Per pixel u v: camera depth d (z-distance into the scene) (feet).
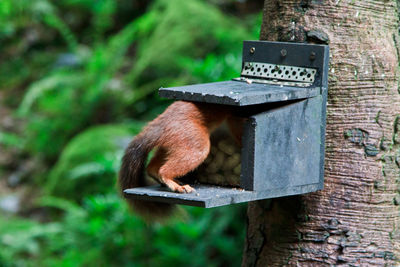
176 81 44.88
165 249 36.01
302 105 18.19
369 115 19.08
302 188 18.62
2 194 49.29
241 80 20.22
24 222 44.32
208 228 37.55
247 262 21.20
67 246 40.75
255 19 49.34
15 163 52.24
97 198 40.40
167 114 18.24
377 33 19.25
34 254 41.57
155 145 18.01
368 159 19.15
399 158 19.49
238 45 46.60
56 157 51.62
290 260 19.83
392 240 19.47
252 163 17.25
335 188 19.33
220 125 18.70
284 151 17.95
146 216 19.99
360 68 18.99
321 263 19.40
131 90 51.21
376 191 19.21
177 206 20.34
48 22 56.34
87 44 59.21
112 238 38.63
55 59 58.95
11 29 61.26
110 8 55.36
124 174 18.84
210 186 19.06
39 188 49.62
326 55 18.58
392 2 19.58
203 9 49.83
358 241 19.22
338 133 19.21
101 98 51.65
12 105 57.16
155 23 52.95
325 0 19.12
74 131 52.19
